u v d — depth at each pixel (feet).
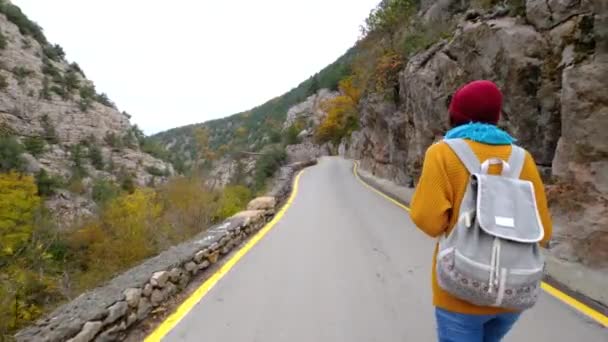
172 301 15.52
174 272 16.31
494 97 6.15
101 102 364.99
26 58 306.35
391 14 67.82
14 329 20.29
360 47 90.89
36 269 52.49
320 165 128.06
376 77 67.00
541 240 5.61
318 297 15.76
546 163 24.18
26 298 35.96
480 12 32.78
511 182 5.65
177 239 51.08
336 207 42.96
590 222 18.07
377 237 27.09
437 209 5.77
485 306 5.70
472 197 5.67
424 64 44.55
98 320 11.19
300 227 31.81
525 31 25.32
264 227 32.19
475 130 6.03
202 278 18.56
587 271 17.10
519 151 6.07
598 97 18.53
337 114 227.20
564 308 14.28
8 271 43.42
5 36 301.43
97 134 319.88
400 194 50.19
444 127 38.68
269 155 138.51
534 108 24.77
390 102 62.90
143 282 13.98
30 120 279.28
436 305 6.26
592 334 12.26
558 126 23.31
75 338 10.21
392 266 20.01
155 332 12.79
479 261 5.37
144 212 64.64
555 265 18.37
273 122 442.91
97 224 72.13
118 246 57.47
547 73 23.85
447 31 43.83
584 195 18.92
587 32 20.74
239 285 17.40
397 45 62.34
